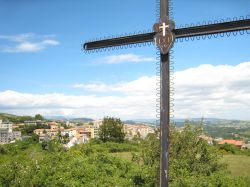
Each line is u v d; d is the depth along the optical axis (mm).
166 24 7762
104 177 14680
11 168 15664
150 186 14117
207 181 13875
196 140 18062
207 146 18312
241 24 7270
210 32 7551
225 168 18859
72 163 15766
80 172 14805
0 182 15078
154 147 16188
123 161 16188
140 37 8328
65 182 14297
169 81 7762
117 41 8688
